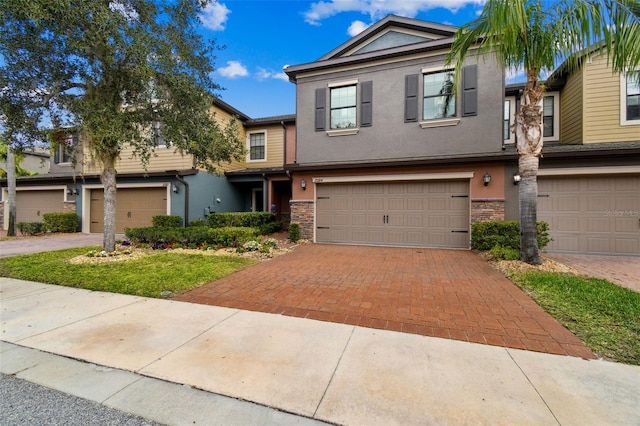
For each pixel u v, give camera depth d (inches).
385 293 189.2
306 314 156.0
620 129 361.4
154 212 515.5
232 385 96.3
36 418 83.5
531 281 203.6
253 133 626.8
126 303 173.5
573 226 333.7
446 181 367.9
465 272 242.2
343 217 409.4
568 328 136.0
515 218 339.3
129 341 127.1
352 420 80.7
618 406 85.0
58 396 92.8
